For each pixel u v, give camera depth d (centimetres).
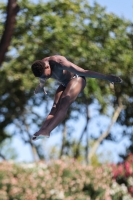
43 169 4494
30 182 4209
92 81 7956
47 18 8138
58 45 8219
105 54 8369
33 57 8219
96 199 4384
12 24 4612
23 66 8388
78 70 2470
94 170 4644
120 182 4775
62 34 8100
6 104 9012
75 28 8350
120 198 4566
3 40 4625
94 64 8462
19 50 8312
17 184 4159
